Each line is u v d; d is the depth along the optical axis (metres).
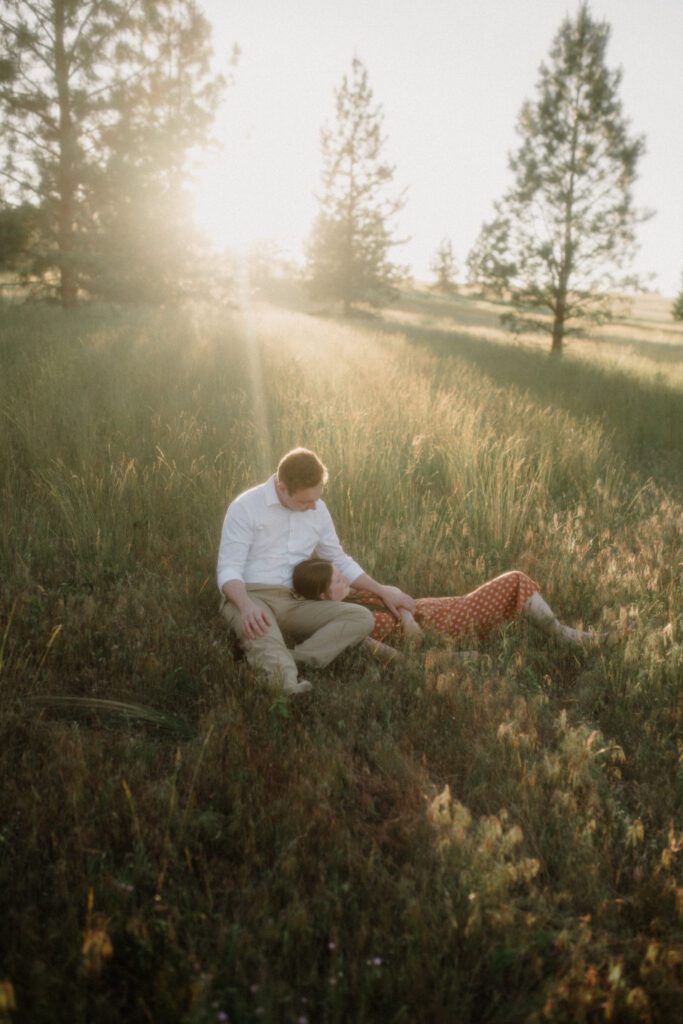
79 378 8.24
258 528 3.75
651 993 1.93
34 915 2.05
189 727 3.02
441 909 2.14
